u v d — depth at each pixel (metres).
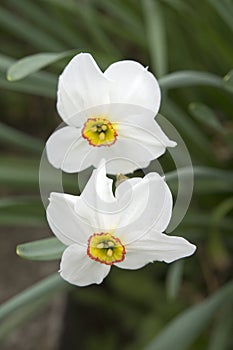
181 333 0.76
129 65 0.53
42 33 0.90
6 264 1.04
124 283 1.02
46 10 0.99
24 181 0.85
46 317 0.98
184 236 0.80
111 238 0.52
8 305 0.66
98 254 0.52
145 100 0.53
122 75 0.53
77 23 0.96
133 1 0.87
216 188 0.84
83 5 0.90
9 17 0.88
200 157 0.86
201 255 0.98
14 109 1.20
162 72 0.78
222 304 0.78
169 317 0.98
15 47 1.10
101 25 0.91
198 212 0.82
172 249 0.52
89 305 1.07
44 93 0.74
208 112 0.70
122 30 0.89
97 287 1.04
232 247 0.89
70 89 0.53
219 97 0.89
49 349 0.95
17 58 1.10
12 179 0.84
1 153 1.17
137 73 0.53
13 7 1.17
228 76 0.64
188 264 1.01
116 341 1.07
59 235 0.52
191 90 0.90
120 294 1.05
